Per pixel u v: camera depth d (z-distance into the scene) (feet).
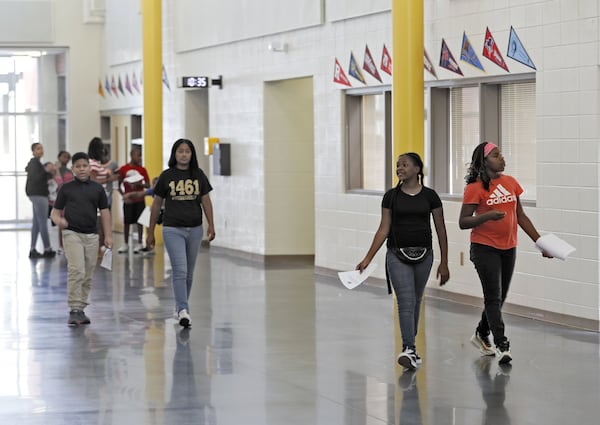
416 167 39.04
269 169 78.79
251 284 64.54
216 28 84.99
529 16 49.75
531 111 52.31
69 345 44.34
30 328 48.78
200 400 34.14
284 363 40.04
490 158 39.14
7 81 117.29
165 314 52.60
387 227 39.04
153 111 91.04
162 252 84.38
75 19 116.37
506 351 39.17
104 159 85.35
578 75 46.80
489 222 39.27
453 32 55.77
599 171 45.85
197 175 49.26
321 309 53.88
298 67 72.74
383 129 64.28
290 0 72.69
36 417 32.04
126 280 66.44
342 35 66.85
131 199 83.46
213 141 85.92
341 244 67.62
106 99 114.62
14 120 117.91
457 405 33.04
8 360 41.16
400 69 55.88
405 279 38.83
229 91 84.02
